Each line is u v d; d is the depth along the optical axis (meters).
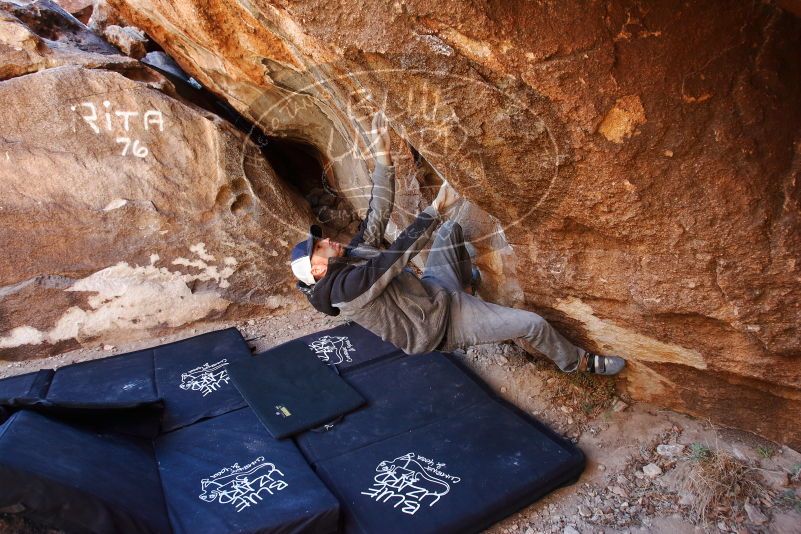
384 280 2.35
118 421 2.83
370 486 2.56
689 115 1.76
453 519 2.35
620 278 2.38
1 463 1.94
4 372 3.70
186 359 3.72
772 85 1.74
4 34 3.60
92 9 5.57
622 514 2.48
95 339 3.96
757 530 2.29
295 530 2.29
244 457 2.76
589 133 1.81
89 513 2.09
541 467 2.61
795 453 2.57
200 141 3.95
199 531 2.25
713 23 1.67
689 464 2.61
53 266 3.76
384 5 1.65
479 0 1.58
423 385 3.33
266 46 2.68
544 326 2.71
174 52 3.79
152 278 3.99
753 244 1.91
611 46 1.66
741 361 2.35
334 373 3.46
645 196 1.95
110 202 3.80
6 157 3.53
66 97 3.59
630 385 3.05
